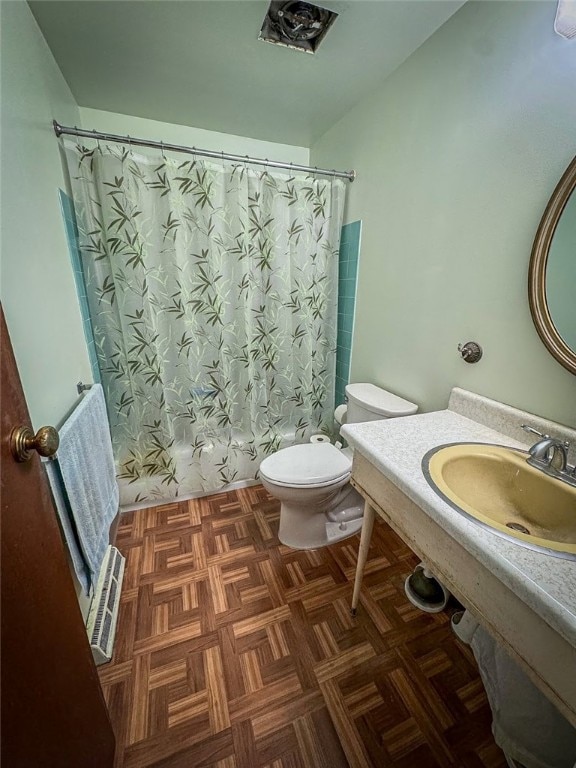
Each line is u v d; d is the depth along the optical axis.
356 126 1.69
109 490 1.38
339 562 1.49
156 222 1.53
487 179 1.07
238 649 1.13
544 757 0.79
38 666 0.55
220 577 1.41
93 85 1.51
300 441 2.17
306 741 0.90
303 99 1.62
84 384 1.34
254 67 1.38
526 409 1.02
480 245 1.12
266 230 1.73
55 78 1.32
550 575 0.55
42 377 0.98
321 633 1.18
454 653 1.13
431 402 1.42
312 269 1.89
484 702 1.00
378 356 1.74
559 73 0.85
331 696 1.00
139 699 0.99
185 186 1.55
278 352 1.97
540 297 0.92
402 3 1.07
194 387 1.80
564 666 0.51
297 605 1.29
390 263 1.58
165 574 1.42
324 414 2.21
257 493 2.00
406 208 1.43
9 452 0.51
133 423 1.75
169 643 1.15
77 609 0.70
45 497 0.61
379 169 1.57
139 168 1.46
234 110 1.72
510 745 0.85
